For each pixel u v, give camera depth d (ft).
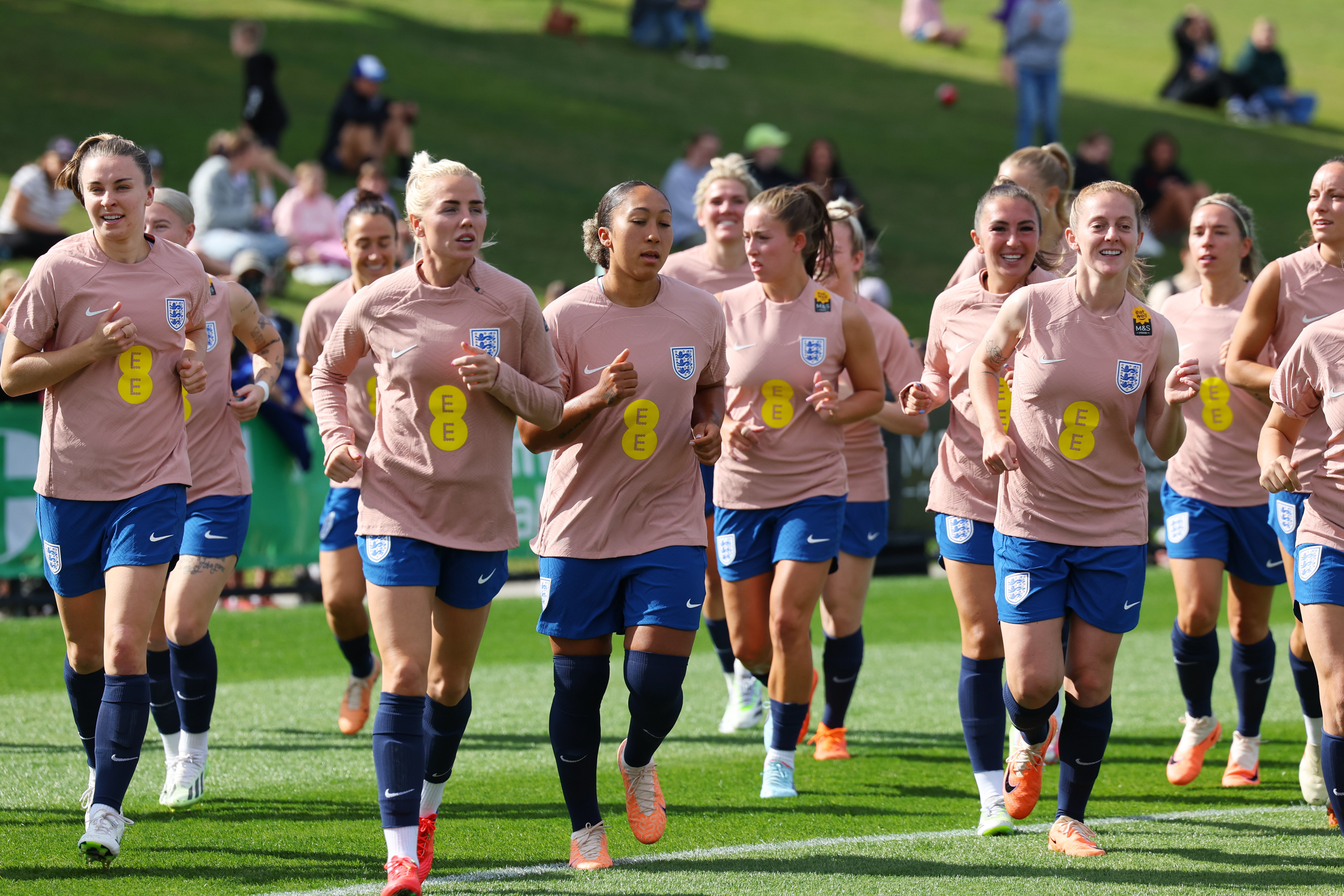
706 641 104.37
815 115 297.33
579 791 50.88
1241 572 64.28
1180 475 65.21
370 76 202.90
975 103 321.11
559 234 205.05
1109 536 51.03
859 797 61.62
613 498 50.88
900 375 70.38
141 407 51.34
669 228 51.16
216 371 61.05
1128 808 60.08
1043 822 57.31
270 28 298.97
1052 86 242.99
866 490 69.41
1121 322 50.65
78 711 54.60
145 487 51.11
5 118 212.02
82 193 51.01
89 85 237.25
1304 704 61.41
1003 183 60.13
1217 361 64.44
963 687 57.16
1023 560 51.47
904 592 121.39
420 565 47.57
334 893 46.60
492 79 287.69
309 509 113.29
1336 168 58.29
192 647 59.06
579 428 50.83
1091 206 49.85
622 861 51.13
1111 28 422.00
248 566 110.42
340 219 166.61
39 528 52.75
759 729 76.28
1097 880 48.26
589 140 257.55
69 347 50.24
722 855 51.83
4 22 267.39
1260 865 50.31
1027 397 51.26
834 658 69.51
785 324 62.03
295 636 101.76
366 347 49.49
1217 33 413.80
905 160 272.92
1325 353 49.08
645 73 313.53
